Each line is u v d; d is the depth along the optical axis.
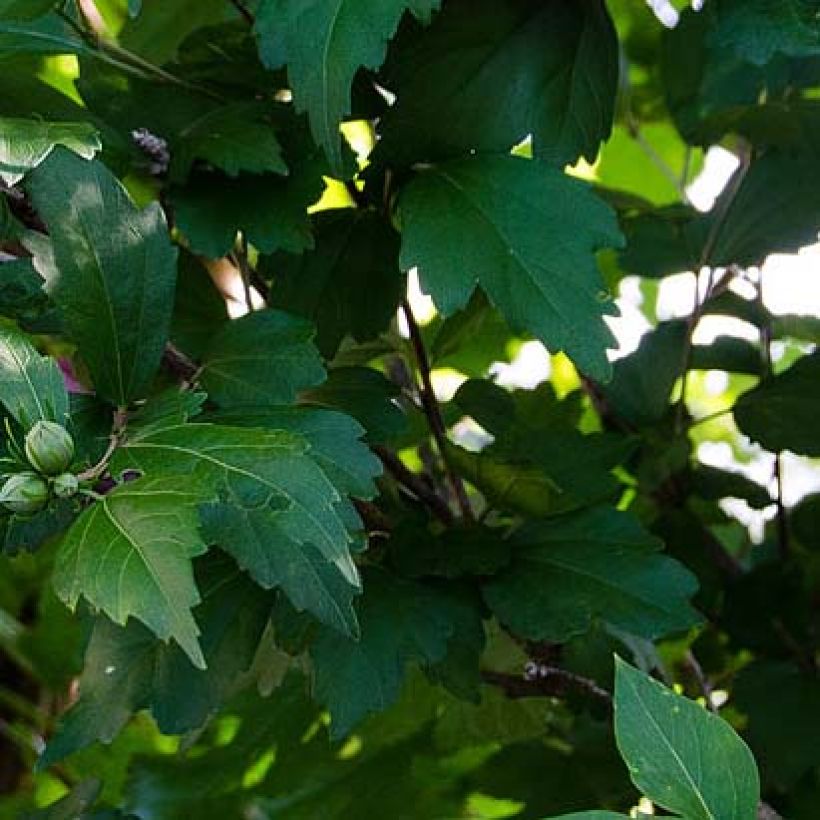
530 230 1.06
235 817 1.35
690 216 1.28
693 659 1.29
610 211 1.06
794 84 1.26
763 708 1.23
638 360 1.30
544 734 1.29
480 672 1.14
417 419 1.22
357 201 1.13
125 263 1.01
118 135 1.10
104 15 1.30
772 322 1.32
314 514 0.95
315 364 1.04
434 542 1.10
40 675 1.47
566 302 1.05
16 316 1.04
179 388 1.02
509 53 1.09
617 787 1.29
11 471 0.96
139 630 1.08
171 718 1.08
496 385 1.17
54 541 1.42
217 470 0.95
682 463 1.28
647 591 1.10
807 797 1.24
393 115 1.09
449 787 1.36
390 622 1.08
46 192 1.00
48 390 0.97
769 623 1.27
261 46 1.03
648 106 1.37
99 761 1.42
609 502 1.20
